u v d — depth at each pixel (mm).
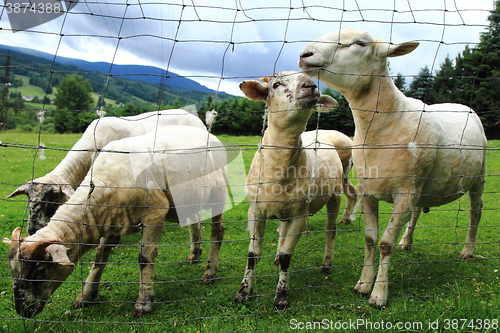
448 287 3664
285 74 3264
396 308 3158
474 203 4578
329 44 3270
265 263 4582
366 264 3695
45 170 9484
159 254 4898
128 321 3189
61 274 3061
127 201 3328
